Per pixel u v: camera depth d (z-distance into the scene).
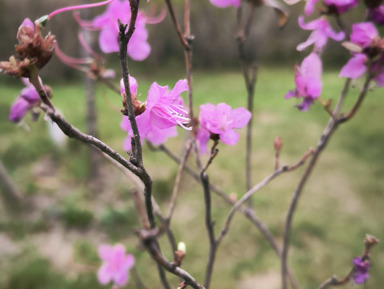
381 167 6.00
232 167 5.95
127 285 3.64
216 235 4.55
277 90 9.53
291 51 12.30
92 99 5.16
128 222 5.00
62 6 9.46
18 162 6.32
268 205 5.13
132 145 0.64
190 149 1.09
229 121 0.88
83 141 0.53
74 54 9.77
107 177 5.82
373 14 1.03
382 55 0.96
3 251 4.43
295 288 1.49
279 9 1.25
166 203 5.27
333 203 5.20
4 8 9.43
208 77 11.27
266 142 6.73
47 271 4.02
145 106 0.71
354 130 7.10
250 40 12.47
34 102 1.06
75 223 4.93
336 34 1.03
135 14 0.58
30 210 5.24
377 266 3.99
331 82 8.52
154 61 11.17
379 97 8.36
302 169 5.93
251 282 3.96
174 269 0.63
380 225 4.78
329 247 4.41
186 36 1.03
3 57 9.49
